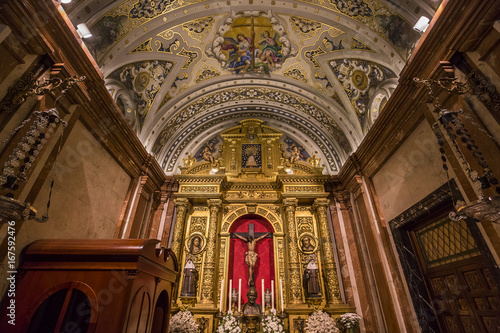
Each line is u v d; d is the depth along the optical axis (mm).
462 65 3113
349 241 6719
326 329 5168
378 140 5352
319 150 8305
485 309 3338
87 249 2799
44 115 2633
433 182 3873
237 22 6070
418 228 4641
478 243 3102
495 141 2732
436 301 4246
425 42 3547
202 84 7484
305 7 5586
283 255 6703
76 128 3861
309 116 8258
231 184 7578
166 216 7113
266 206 7379
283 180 7344
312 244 6852
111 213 4949
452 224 3840
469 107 3051
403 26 4457
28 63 2881
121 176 5367
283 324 5613
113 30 4727
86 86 3961
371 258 5707
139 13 4949
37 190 3080
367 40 5309
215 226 6793
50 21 3102
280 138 8672
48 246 2869
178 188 7441
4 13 2561
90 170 4258
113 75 5363
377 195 5641
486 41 2811
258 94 8273
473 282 3518
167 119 7406
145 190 6402
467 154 3121
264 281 6613
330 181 7492
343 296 6238
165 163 7934
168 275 3695
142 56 5750
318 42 6250
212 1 5477
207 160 8094
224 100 8328
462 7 3000
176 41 6105
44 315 2691
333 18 5500
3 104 2604
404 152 4617
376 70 5648
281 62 7059
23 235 2896
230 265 6754
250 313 5680
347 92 6676
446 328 4051
